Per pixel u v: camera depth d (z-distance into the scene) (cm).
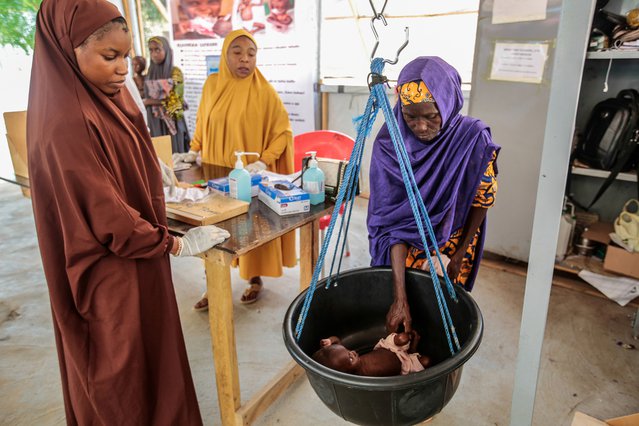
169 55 365
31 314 229
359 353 122
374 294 123
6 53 443
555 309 228
